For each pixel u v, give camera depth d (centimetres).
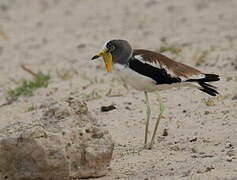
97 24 2658
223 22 2405
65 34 2530
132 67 1178
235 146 1102
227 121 1248
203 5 2753
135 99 1509
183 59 1859
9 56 2255
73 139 987
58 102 1046
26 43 2434
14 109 1560
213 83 1532
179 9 2742
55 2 3234
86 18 2798
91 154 993
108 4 3062
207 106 1366
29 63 2117
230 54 1842
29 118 1448
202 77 1192
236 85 1501
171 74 1173
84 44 2284
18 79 1909
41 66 2050
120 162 1083
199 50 1945
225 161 1016
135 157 1105
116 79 1722
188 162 1041
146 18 2659
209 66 1736
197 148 1107
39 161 959
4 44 2447
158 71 1170
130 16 2736
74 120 1012
